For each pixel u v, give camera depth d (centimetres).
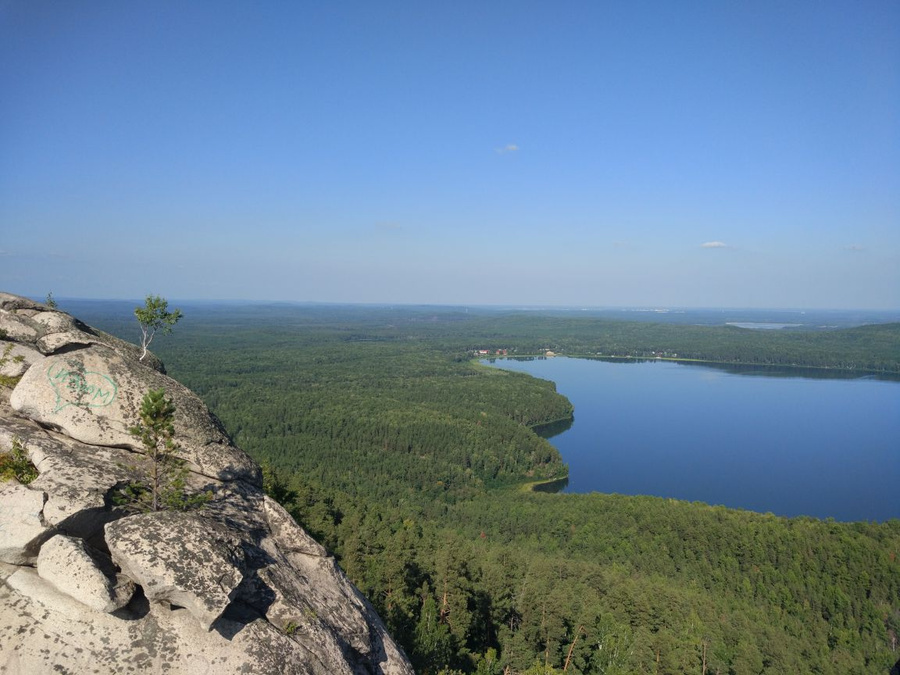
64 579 1208
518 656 4306
